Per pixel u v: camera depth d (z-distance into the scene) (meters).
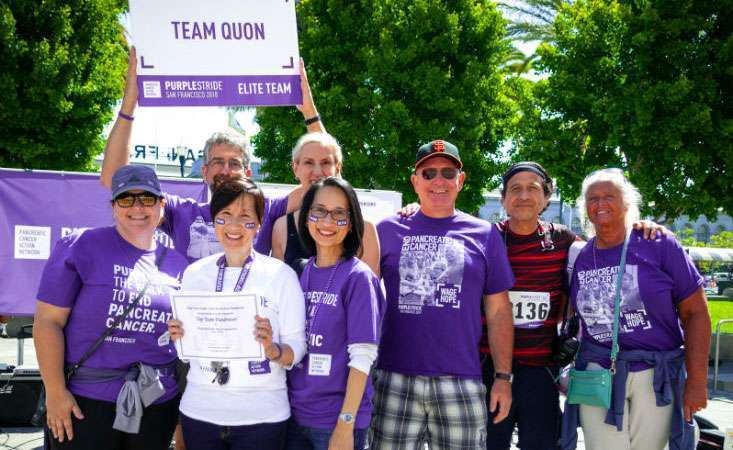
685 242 47.56
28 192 7.41
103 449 2.80
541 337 3.71
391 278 3.45
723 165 12.68
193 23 3.50
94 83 13.51
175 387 2.99
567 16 13.80
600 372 3.31
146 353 2.88
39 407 2.94
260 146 17.42
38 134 13.08
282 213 3.57
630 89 12.18
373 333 2.76
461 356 3.32
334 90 14.93
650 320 3.32
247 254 2.83
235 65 3.55
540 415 3.66
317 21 15.48
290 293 2.75
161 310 2.90
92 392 2.78
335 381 2.78
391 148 14.80
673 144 12.02
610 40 12.83
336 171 3.52
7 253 7.32
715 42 12.01
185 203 3.71
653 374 3.29
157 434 2.93
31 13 12.74
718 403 9.16
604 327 3.41
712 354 12.57
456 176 3.50
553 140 13.72
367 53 14.63
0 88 12.20
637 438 3.33
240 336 2.57
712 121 12.23
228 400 2.62
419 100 15.27
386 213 8.33
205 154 3.79
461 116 15.10
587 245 3.62
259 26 3.56
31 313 7.37
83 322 2.80
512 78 17.20
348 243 2.91
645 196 12.88
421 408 3.36
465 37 15.54
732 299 30.09
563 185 14.22
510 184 3.78
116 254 2.89
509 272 3.48
